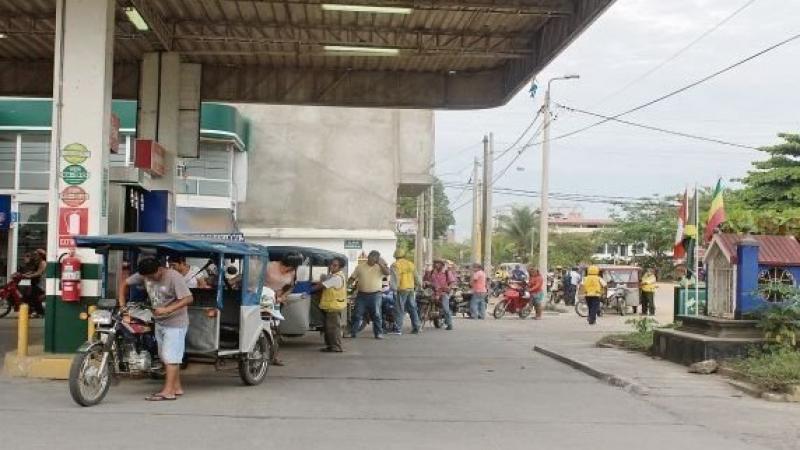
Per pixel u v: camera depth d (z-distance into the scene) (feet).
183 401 32.30
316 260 58.29
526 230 283.18
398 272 67.46
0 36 63.05
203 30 62.23
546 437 27.09
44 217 93.30
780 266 45.93
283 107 125.70
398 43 64.03
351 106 74.69
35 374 37.81
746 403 34.55
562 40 56.34
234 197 111.04
